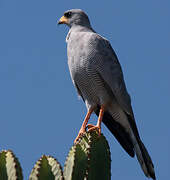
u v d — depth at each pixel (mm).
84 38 10953
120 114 11125
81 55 10789
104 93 10930
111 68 10969
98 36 11109
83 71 10812
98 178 6660
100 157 6738
